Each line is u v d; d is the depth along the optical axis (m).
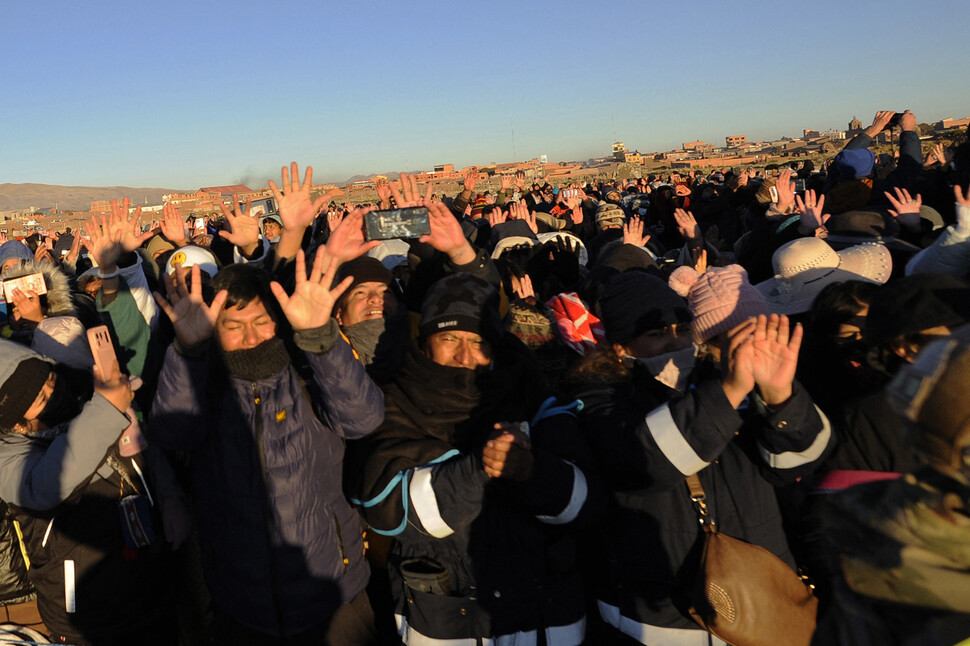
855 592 1.32
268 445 2.62
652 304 2.67
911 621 1.23
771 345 2.17
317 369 2.43
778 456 2.31
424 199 3.87
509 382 2.67
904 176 7.22
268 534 2.64
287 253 3.33
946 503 1.17
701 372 2.74
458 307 2.59
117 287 4.05
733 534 2.46
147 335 4.13
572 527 2.46
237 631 2.80
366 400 2.50
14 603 3.33
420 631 2.55
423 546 2.57
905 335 2.25
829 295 2.86
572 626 2.59
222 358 2.64
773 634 2.22
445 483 2.39
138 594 3.17
